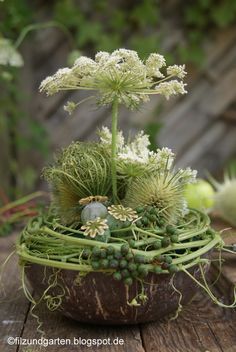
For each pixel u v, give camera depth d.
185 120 1.31
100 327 0.50
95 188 0.50
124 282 0.45
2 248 0.73
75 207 0.50
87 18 1.27
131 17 1.26
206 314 0.53
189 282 0.48
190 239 0.49
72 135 1.29
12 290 0.60
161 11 1.28
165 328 0.50
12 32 1.16
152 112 1.29
